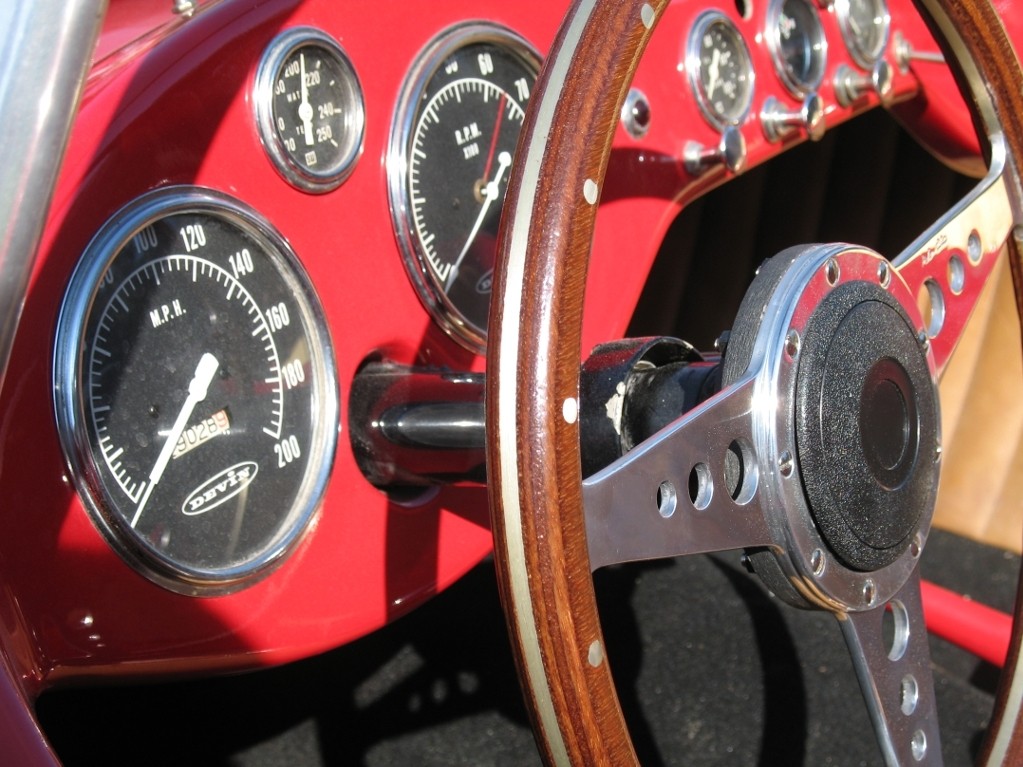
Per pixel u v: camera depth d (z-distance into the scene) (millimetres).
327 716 653
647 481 304
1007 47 411
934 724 388
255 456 390
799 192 746
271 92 383
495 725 655
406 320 441
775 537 333
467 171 470
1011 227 426
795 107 602
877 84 599
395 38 432
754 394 327
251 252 389
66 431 328
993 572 806
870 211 757
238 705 658
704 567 792
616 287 518
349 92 415
